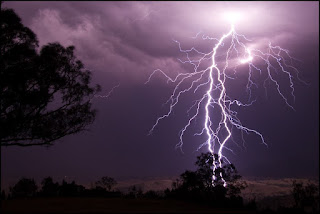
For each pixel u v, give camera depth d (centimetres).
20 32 1551
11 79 1449
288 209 1510
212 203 1591
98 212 1150
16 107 1506
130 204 1426
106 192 1975
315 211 1526
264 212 1446
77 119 1638
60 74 1622
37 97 1509
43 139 1586
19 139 1547
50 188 1911
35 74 1516
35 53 1556
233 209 1492
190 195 1784
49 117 1584
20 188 1880
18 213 1100
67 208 1236
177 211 1254
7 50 1509
